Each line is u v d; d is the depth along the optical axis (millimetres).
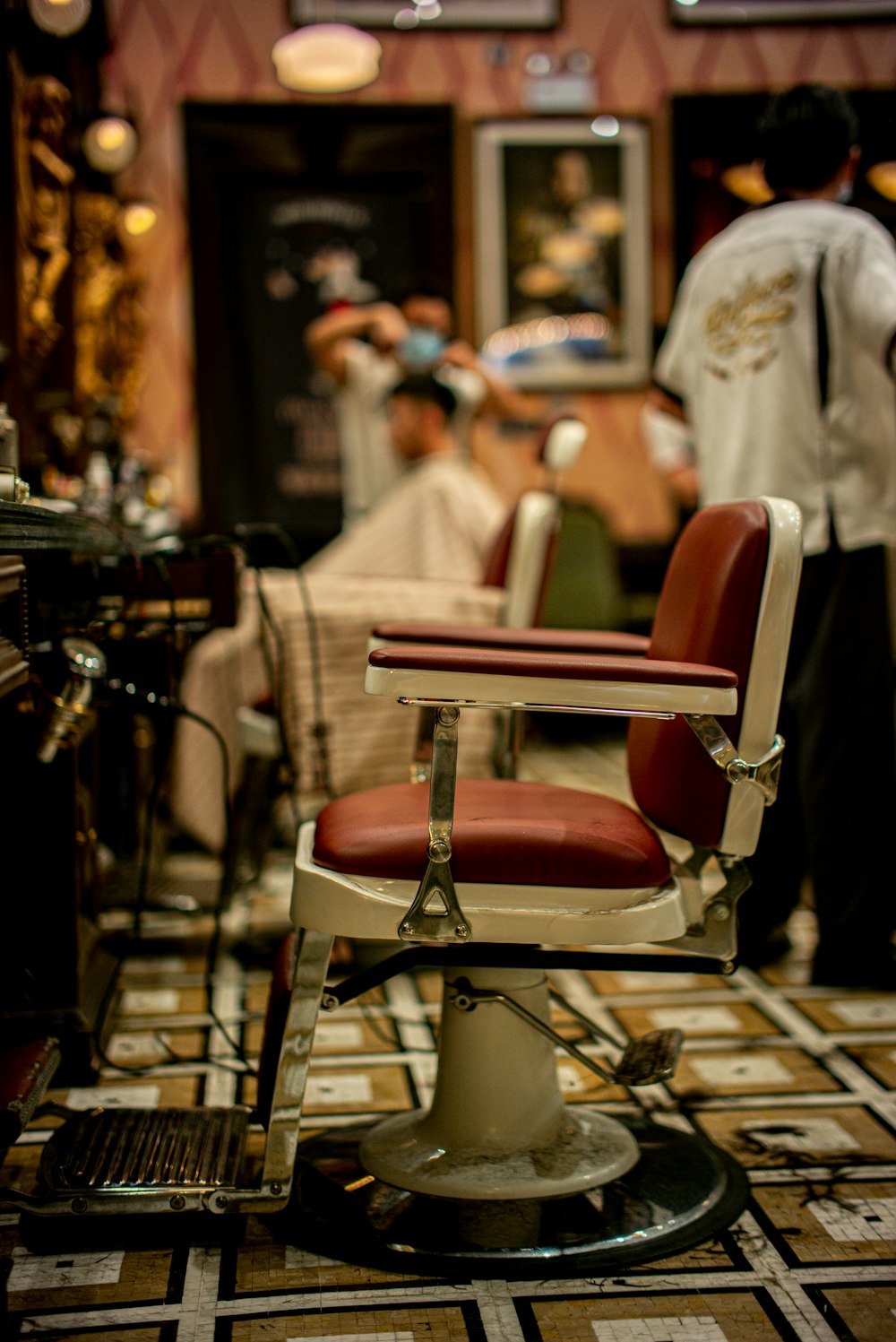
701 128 5191
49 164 2814
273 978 1584
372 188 5129
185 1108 1643
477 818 1368
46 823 1857
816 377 2336
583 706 1260
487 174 5188
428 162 5113
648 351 5301
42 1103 1745
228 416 5160
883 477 2348
